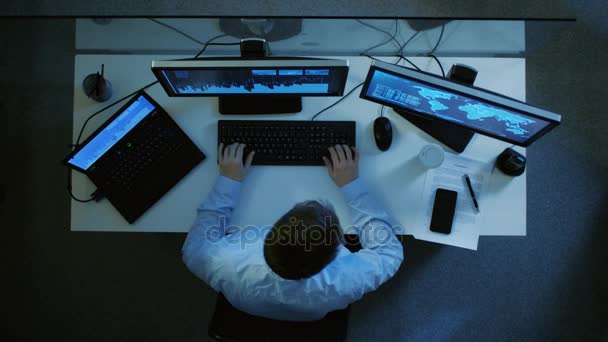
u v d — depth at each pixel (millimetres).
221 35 1474
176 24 1444
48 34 2109
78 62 1465
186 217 1403
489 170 1409
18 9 2125
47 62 2127
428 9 2145
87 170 1365
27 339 2037
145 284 2051
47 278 2059
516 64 1469
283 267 991
